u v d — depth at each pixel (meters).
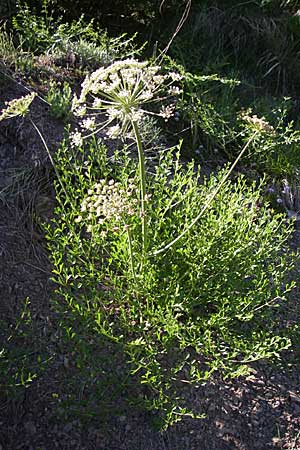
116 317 2.80
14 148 3.58
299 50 5.47
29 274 2.97
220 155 4.33
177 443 2.49
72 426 2.46
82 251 2.77
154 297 2.74
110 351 2.68
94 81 2.30
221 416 2.61
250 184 4.15
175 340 2.79
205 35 5.25
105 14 4.98
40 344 2.69
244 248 2.87
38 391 2.54
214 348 2.61
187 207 2.96
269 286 3.19
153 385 2.59
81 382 2.55
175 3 5.14
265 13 5.59
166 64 4.68
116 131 2.40
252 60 5.34
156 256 2.82
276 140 4.36
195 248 2.86
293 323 3.08
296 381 2.80
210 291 2.82
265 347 2.59
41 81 4.03
